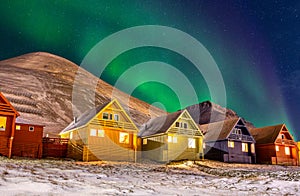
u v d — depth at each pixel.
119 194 10.24
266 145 45.16
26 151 32.28
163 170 24.17
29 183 10.84
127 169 22.55
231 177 20.56
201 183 16.00
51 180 12.43
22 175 13.03
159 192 11.46
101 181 13.54
